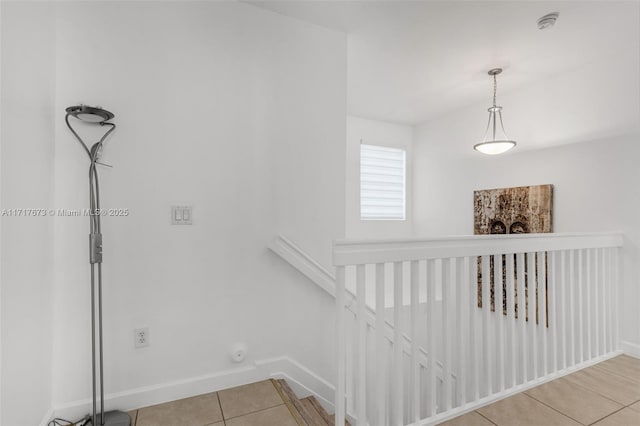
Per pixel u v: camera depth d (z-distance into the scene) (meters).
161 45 1.75
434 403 1.64
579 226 2.68
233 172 1.91
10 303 1.23
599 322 2.38
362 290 1.47
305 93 2.12
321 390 2.06
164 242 1.74
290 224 2.05
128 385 1.66
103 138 1.54
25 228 1.32
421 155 4.38
